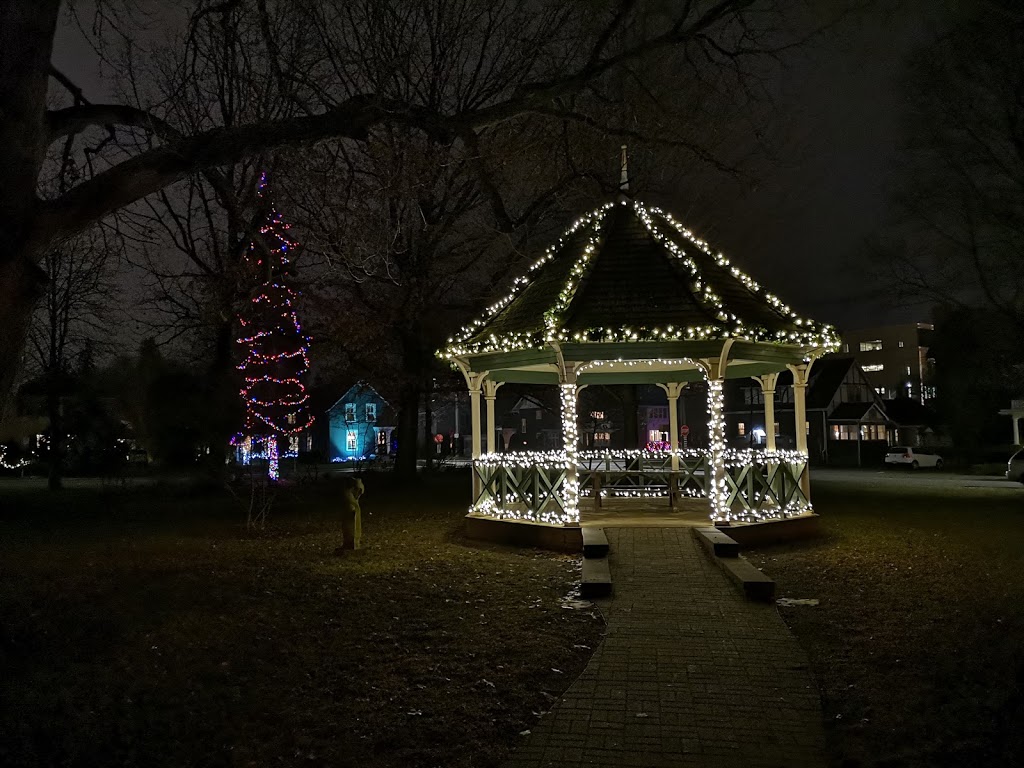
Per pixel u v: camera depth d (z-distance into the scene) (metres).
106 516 19.28
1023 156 19.55
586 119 8.94
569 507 12.31
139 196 6.68
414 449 28.53
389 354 26.97
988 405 44.12
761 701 5.54
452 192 18.47
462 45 15.74
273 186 12.52
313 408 63.72
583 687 5.86
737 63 9.12
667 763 4.55
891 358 76.69
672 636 7.17
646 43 8.35
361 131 7.76
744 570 9.21
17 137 5.97
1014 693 5.41
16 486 33.19
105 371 27.91
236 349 22.89
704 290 12.41
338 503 22.17
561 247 14.68
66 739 5.01
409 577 10.30
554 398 35.72
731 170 10.01
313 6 9.23
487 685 5.93
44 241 6.14
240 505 21.59
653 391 69.06
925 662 6.31
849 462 53.38
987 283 21.69
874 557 11.43
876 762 4.50
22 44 6.01
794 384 14.05
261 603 8.84
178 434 23.98
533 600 8.76
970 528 14.95
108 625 7.82
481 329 14.43
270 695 5.79
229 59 9.40
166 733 5.13
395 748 4.82
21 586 10.01
